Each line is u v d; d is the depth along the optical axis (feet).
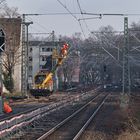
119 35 499.51
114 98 504.02
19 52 541.75
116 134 185.68
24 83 456.04
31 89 478.18
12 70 545.85
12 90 523.29
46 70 514.68
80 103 415.85
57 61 503.61
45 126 216.13
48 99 451.53
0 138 156.97
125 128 197.77
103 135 184.14
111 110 328.08
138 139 159.02
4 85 521.24
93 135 184.65
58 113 297.12
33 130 196.95
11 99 433.48
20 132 182.39
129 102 369.91
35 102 411.54
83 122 242.99
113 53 526.16
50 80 495.41
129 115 249.55
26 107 347.97
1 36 160.15
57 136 183.62
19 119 206.80
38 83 489.26
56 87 633.20
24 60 465.47
